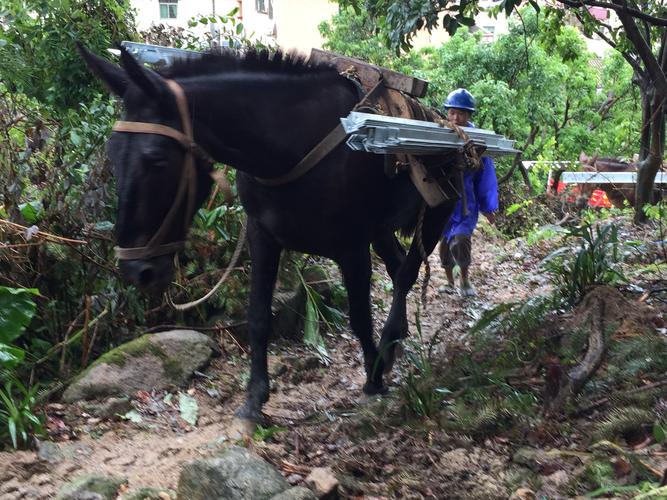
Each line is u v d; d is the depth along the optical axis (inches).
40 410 160.2
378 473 137.3
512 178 466.0
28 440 146.8
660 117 354.3
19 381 163.8
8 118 199.0
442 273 320.8
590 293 192.9
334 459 143.2
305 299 224.4
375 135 135.3
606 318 185.2
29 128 189.9
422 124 154.3
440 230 198.4
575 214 429.1
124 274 128.8
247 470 119.4
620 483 120.5
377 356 171.0
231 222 215.2
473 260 350.3
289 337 216.7
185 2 807.7
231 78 138.5
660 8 333.7
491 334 195.3
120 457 145.9
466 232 273.1
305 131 145.4
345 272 159.5
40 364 176.6
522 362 178.1
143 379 171.6
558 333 184.4
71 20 251.4
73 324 180.1
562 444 140.1
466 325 245.6
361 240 157.9
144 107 126.2
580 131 595.8
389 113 163.3
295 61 151.6
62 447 147.2
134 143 124.7
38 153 190.7
